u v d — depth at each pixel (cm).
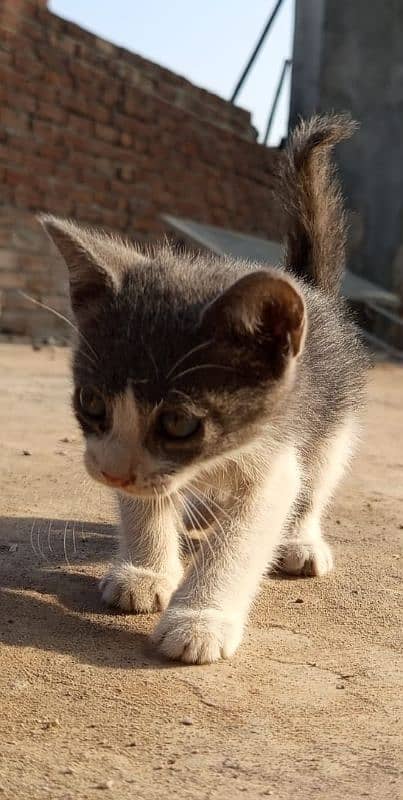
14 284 114
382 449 64
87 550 36
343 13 156
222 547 29
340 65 158
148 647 27
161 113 135
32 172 116
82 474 45
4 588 31
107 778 19
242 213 156
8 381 83
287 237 42
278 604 31
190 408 27
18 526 38
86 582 32
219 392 27
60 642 27
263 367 28
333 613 31
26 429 61
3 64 111
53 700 23
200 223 140
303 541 36
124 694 23
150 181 134
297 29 159
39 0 115
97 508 42
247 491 30
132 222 131
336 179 53
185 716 22
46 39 117
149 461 27
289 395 30
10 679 24
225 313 27
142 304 28
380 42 157
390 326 155
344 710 23
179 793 18
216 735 21
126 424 27
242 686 24
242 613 28
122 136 129
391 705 23
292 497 31
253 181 158
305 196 42
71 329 33
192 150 142
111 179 128
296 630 29
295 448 32
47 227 30
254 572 29
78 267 29
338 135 43
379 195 160
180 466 27
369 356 49
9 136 112
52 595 31
